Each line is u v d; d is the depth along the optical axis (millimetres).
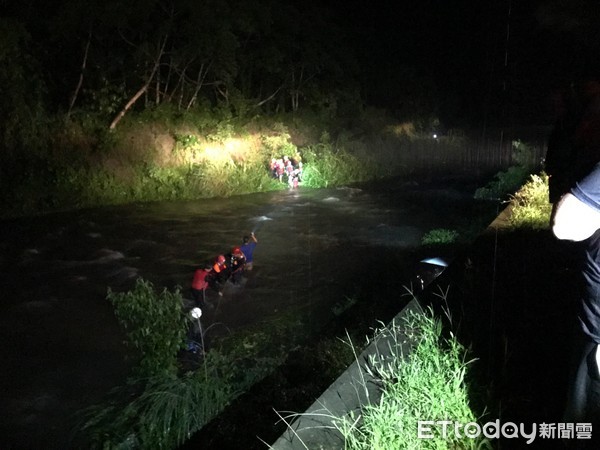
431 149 37531
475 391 3471
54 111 20953
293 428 3330
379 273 10758
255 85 30078
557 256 6473
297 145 29609
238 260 11109
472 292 5363
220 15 22922
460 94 41250
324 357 4461
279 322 8648
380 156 33188
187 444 3561
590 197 2254
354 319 5582
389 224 17656
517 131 22281
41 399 6605
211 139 24281
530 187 10906
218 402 5078
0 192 17719
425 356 3803
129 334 7195
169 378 5945
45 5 20562
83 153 20406
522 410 3299
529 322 4527
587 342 2551
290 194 24031
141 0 20906
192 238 15469
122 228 16500
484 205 18703
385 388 3635
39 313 9570
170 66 23406
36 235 15367
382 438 2984
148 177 21625
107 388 6832
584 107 2828
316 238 15609
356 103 34094
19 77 18750
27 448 5629
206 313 9531
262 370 5980
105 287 11148
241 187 23703
